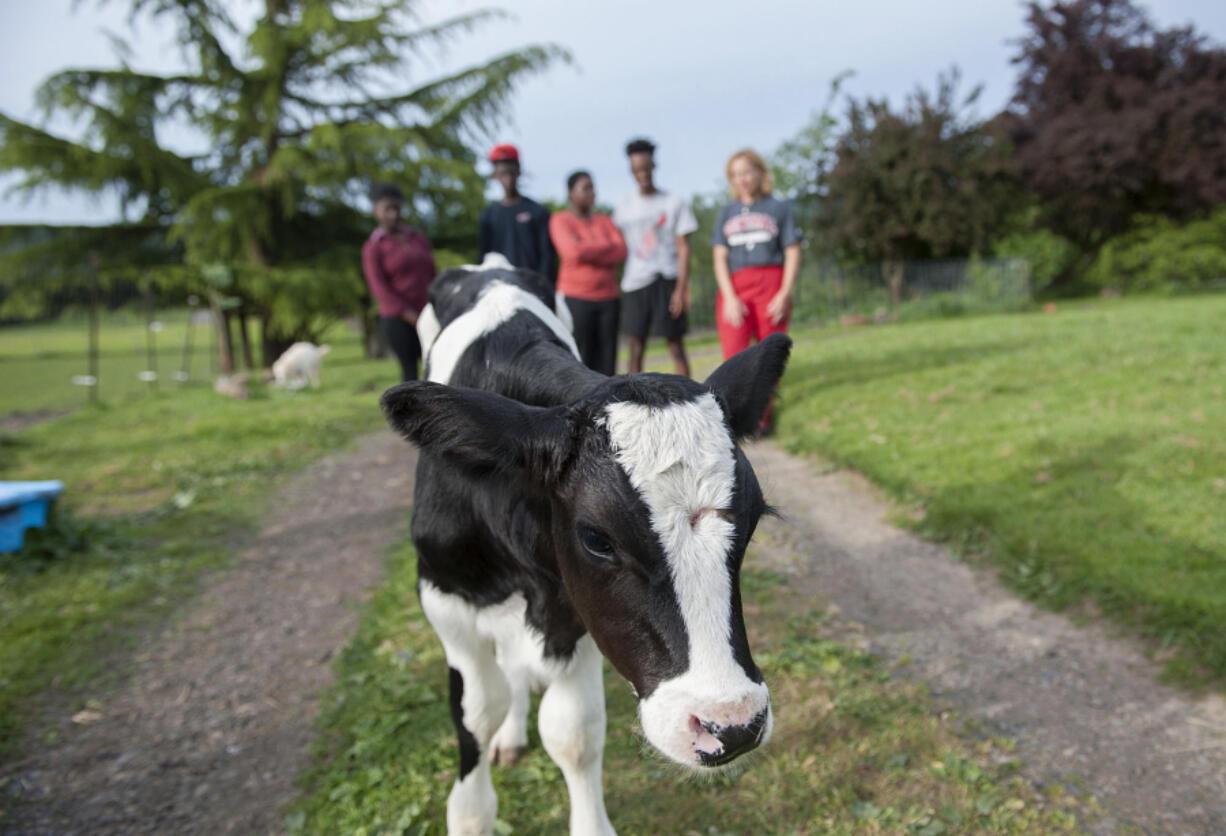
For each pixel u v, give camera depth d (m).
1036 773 2.66
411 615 3.96
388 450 7.98
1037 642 3.45
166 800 2.78
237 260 22.70
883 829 2.43
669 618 1.56
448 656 2.36
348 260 22.98
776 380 2.01
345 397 12.31
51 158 20.95
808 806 2.53
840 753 2.76
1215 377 6.98
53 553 4.86
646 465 1.63
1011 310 20.69
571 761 2.26
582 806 2.31
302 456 7.74
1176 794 2.55
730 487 1.64
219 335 20.42
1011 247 25.66
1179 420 5.71
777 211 6.21
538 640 2.16
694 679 1.52
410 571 4.51
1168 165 24.91
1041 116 28.72
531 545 1.97
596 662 2.28
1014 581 3.91
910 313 20.70
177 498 6.15
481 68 25.14
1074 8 28.36
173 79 22.89
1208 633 3.21
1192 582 3.54
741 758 1.88
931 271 22.17
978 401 6.90
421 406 1.74
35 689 3.46
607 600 1.66
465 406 1.78
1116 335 10.19
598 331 5.64
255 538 5.41
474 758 2.36
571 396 2.11
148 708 3.34
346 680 3.42
